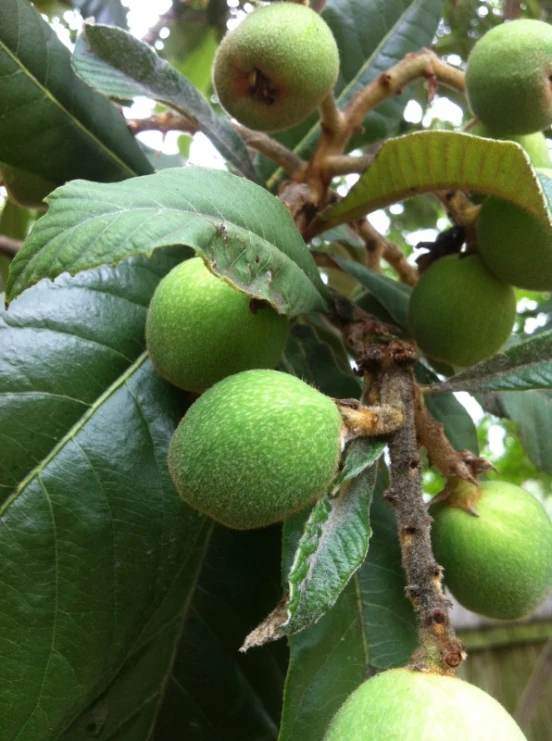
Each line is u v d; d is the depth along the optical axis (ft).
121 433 0.53
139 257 0.60
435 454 0.55
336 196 0.73
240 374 0.45
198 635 0.67
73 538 0.50
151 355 0.52
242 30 0.60
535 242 0.59
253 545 0.67
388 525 0.60
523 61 0.62
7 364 0.51
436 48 1.23
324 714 0.51
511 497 0.56
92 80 0.65
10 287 0.38
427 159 0.57
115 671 0.54
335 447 0.43
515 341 0.89
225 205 0.46
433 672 0.39
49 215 0.39
